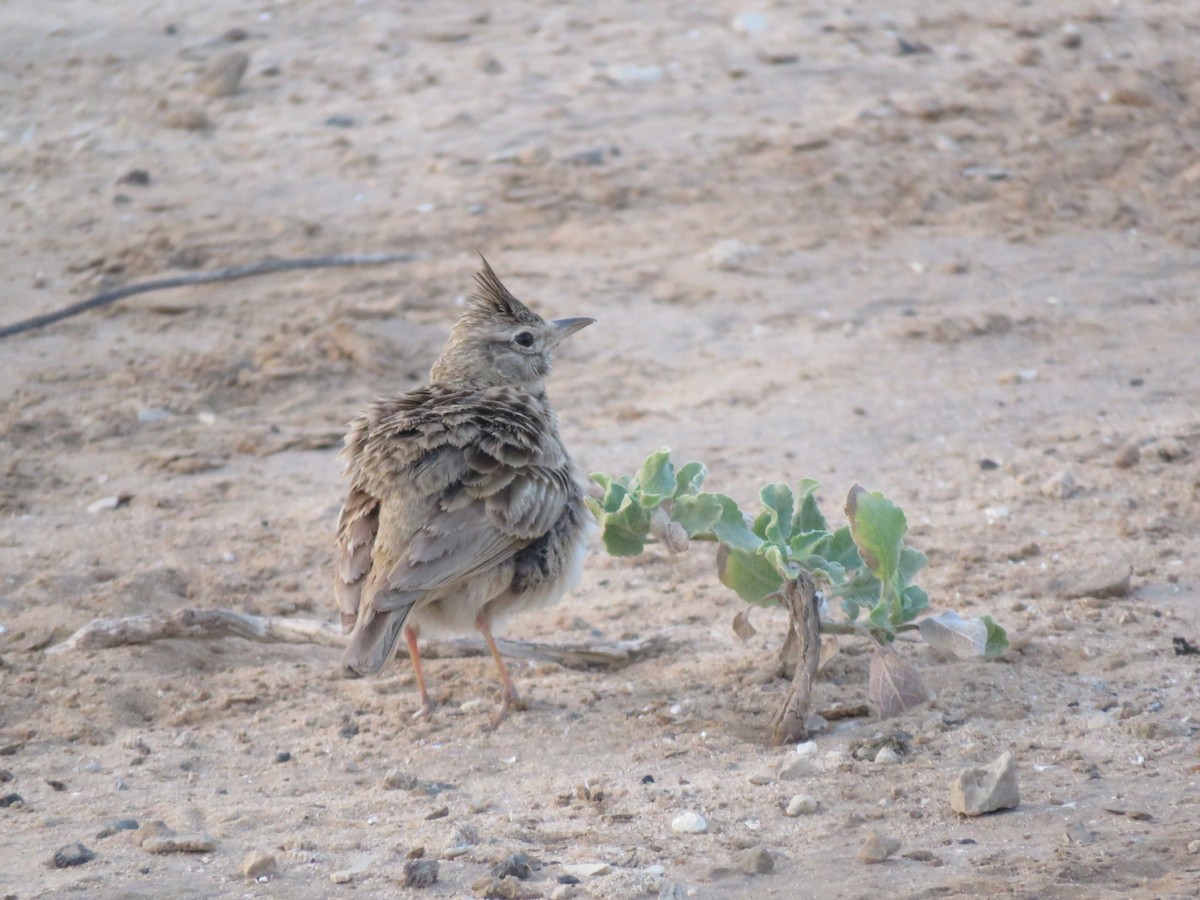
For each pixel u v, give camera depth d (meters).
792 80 24.88
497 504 9.79
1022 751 8.99
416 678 10.52
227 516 13.88
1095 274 18.62
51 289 18.95
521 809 8.73
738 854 7.95
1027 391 15.82
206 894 7.64
